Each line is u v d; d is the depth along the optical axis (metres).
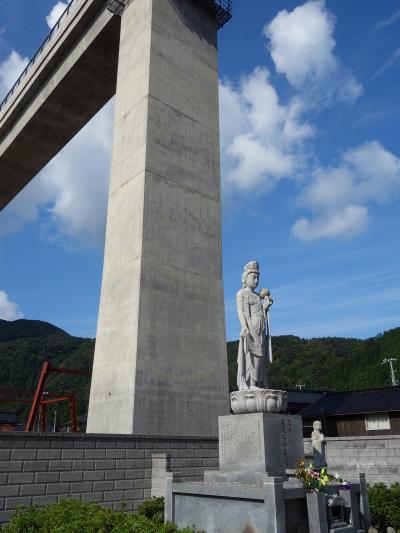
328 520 8.32
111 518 7.60
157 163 22.08
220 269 23.31
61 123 36.75
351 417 30.05
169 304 20.34
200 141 24.83
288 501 7.98
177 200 22.41
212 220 23.88
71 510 8.09
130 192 21.88
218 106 26.84
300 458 10.49
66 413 83.56
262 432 9.89
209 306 22.09
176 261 21.33
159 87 23.62
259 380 11.31
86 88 33.44
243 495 8.18
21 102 36.94
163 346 19.48
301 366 93.94
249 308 11.77
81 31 30.94
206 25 28.19
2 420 60.81
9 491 11.82
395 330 78.50
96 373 20.17
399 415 27.89
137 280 19.61
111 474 14.02
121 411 18.14
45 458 12.69
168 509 9.50
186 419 19.30
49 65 33.56
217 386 21.05
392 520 11.36
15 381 98.19
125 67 25.61
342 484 8.94
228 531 8.33
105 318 20.75
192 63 26.20
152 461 15.10
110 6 27.44
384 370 70.06
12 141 38.41
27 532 7.62
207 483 9.55
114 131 24.75
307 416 31.81
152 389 18.48
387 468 15.62
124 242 21.19
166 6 25.81
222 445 10.65
